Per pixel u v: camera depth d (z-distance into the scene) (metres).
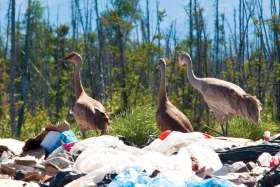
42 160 11.10
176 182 7.55
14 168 10.20
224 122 15.93
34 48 58.59
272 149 10.50
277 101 41.41
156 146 10.53
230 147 11.16
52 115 44.53
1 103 37.88
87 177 8.54
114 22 42.50
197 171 9.21
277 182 8.20
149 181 7.62
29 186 8.95
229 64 47.12
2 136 25.56
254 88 43.75
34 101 55.06
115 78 47.59
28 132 29.91
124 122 16.23
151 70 46.00
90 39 53.41
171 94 44.53
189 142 10.38
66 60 16.31
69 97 44.47
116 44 47.84
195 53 50.69
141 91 41.09
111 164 8.95
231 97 14.80
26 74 38.69
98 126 14.42
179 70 41.84
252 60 44.50
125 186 7.52
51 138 11.86
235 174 9.05
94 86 46.53
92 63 52.31
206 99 15.41
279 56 42.72
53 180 8.91
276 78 41.16
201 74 44.97
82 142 10.86
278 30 42.47
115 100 32.78
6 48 50.53
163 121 14.16
